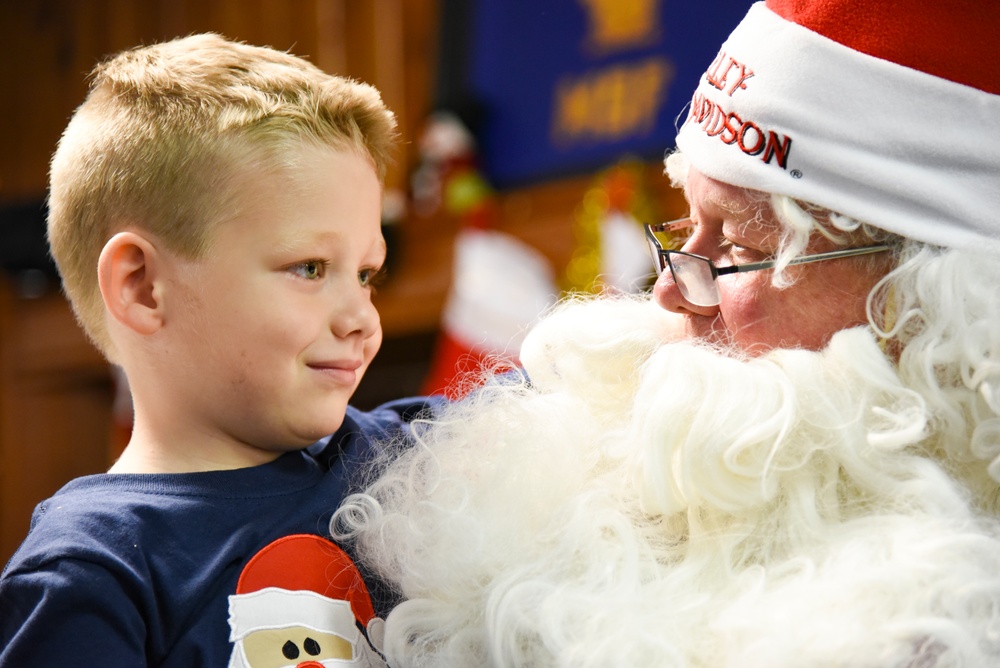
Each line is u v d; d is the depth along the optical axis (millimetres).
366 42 3312
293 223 927
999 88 940
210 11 3574
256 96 959
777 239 1001
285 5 3443
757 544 953
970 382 929
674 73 2775
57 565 864
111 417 4031
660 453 949
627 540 957
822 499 947
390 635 939
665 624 897
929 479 908
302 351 939
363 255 974
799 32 974
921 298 941
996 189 943
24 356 3930
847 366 956
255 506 946
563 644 882
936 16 940
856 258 984
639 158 2816
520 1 3053
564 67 2973
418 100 3250
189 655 874
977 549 857
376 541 978
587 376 1081
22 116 3816
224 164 924
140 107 967
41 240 3666
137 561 879
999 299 925
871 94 951
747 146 993
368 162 993
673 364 974
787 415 924
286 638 900
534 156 3023
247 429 957
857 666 818
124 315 947
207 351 936
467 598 959
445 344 2682
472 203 2990
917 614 833
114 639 854
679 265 1054
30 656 847
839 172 956
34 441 3938
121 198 950
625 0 2850
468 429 1038
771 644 840
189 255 929
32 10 3795
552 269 2934
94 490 933
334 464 1036
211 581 893
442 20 3164
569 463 1013
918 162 949
